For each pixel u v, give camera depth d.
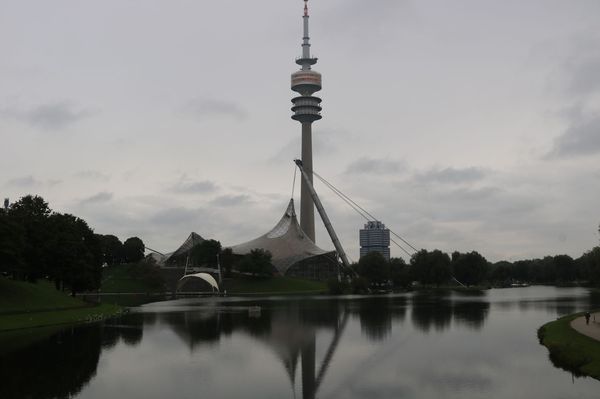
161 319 81.38
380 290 189.75
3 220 73.94
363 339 58.44
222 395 35.16
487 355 48.06
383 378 39.47
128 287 183.75
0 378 39.34
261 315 87.88
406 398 34.16
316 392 35.75
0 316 69.12
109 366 44.00
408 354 48.91
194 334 63.25
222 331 66.12
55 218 97.31
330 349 52.09
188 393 35.56
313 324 73.38
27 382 38.16
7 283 83.19
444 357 47.31
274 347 53.53
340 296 153.50
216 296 163.25
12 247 72.69
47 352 49.75
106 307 95.94
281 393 35.56
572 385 36.84
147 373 41.47
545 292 169.75
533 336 59.72
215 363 45.47
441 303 114.12
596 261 125.31
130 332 64.81
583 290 187.75
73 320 76.00
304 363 45.25
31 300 80.75
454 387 36.69
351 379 39.25
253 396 34.88
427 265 189.25
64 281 96.06
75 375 40.44
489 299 128.00
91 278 98.19
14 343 54.66
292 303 120.38
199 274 189.12
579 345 47.31
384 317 82.12
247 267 196.75
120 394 35.28
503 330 64.88
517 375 39.97
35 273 91.44
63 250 91.88
